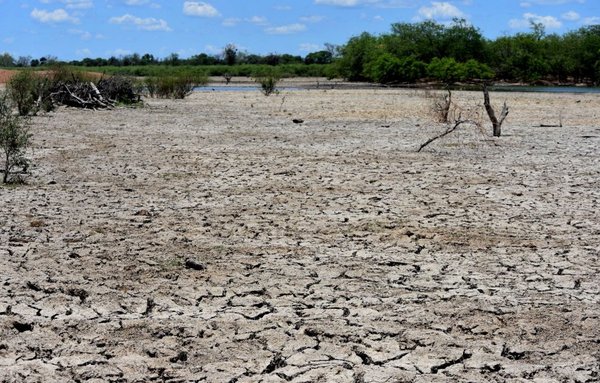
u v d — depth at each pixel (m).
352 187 11.83
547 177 12.89
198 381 4.65
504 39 88.12
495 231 8.86
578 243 8.29
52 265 7.14
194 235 8.53
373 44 90.62
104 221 9.17
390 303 6.18
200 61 124.62
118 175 12.89
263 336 5.42
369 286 6.65
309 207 10.23
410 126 22.95
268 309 6.01
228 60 126.19
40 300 6.11
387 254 7.77
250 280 6.79
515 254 7.80
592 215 9.79
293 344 5.27
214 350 5.15
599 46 83.06
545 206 10.38
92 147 16.72
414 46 89.06
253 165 14.20
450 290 6.54
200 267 7.08
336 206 10.31
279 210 10.03
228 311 5.95
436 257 7.66
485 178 12.73
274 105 34.81
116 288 6.48
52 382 4.59
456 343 5.31
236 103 36.44
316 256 7.66
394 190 11.56
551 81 84.88
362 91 54.94
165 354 5.06
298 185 11.99
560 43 87.25
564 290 6.57
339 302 6.20
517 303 6.19
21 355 5.01
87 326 5.56
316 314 5.89
